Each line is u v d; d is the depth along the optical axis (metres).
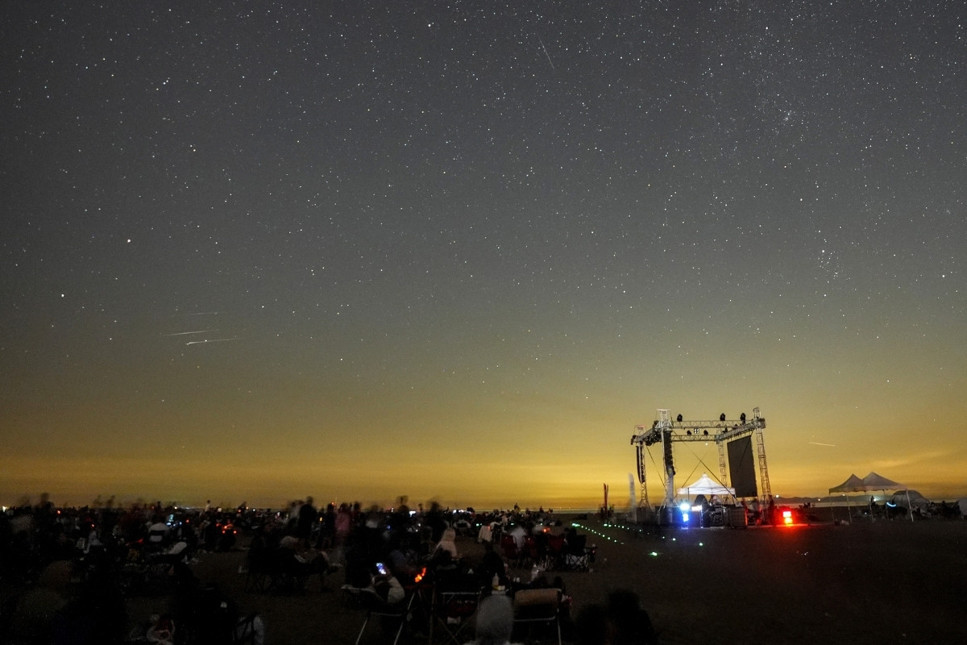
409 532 18.95
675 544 25.55
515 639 9.17
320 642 9.59
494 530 30.64
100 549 12.95
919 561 17.38
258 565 14.27
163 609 11.52
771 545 23.53
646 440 40.03
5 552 14.28
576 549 17.86
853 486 38.91
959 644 8.70
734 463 36.69
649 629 5.67
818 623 10.10
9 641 5.82
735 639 9.12
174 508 31.22
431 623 9.12
